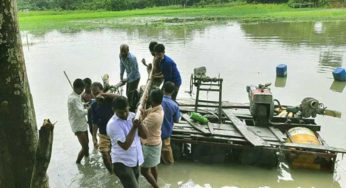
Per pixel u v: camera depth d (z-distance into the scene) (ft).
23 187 12.92
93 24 131.85
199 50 62.03
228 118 24.66
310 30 89.81
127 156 15.37
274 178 20.54
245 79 41.57
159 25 117.39
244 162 21.94
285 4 197.67
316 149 20.39
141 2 250.16
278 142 21.31
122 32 98.73
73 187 19.60
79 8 239.50
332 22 108.06
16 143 12.56
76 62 54.80
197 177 20.72
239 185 19.85
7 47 11.91
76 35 95.20
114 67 49.98
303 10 167.94
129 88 28.32
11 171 12.66
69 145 24.75
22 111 12.51
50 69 50.03
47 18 172.35
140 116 15.71
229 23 118.11
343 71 40.04
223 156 22.29
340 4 180.75
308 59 53.06
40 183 11.66
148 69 27.50
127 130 15.26
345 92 36.32
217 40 75.61
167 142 21.30
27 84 12.76
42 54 64.08
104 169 21.54
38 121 28.86
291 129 23.22
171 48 65.00
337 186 19.63
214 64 49.93
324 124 27.50
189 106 27.68
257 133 22.66
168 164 22.17
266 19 129.70
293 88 37.91
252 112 23.94
